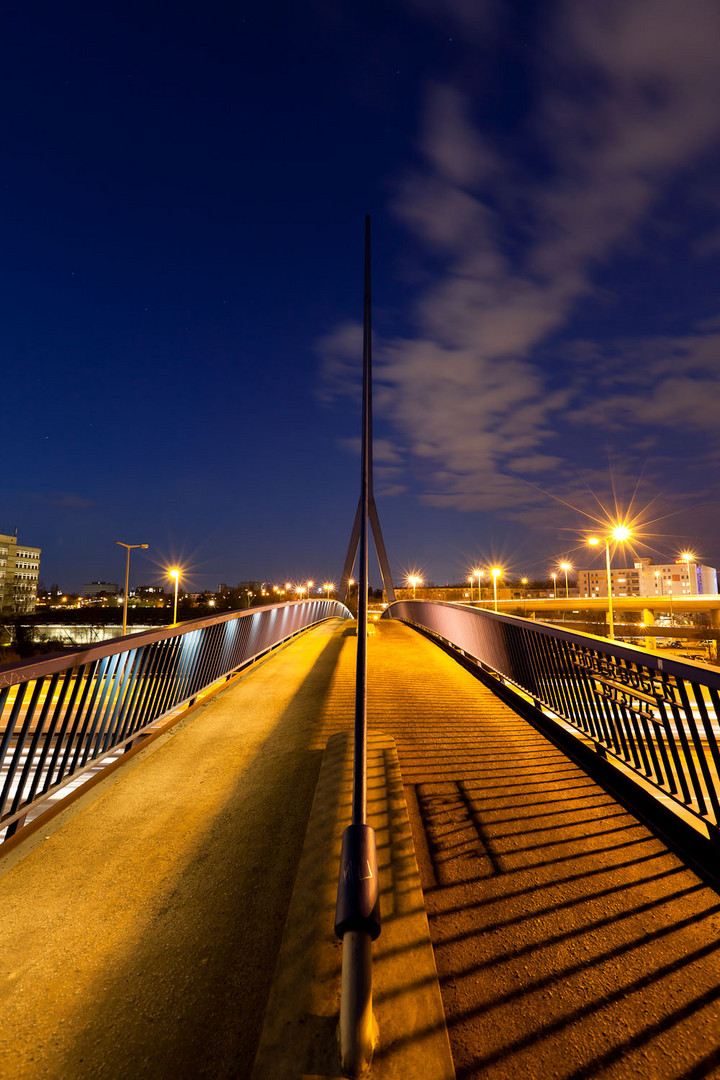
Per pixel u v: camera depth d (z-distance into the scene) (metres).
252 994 2.47
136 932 2.86
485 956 2.49
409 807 4.02
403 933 2.48
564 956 2.49
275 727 6.35
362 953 1.87
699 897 2.92
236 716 6.82
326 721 6.38
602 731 4.66
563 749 5.34
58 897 3.14
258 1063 1.84
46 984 2.52
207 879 3.32
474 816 3.88
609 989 2.30
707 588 159.75
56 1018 2.34
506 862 3.27
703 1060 1.99
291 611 15.59
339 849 3.15
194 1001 2.43
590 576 169.12
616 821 3.79
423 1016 2.03
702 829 3.42
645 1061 1.98
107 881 3.29
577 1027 2.12
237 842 3.72
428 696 7.79
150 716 5.55
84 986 2.52
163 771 4.98
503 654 7.98
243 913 3.01
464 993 2.28
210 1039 2.24
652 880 3.08
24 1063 2.13
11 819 3.31
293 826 3.86
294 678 9.40
